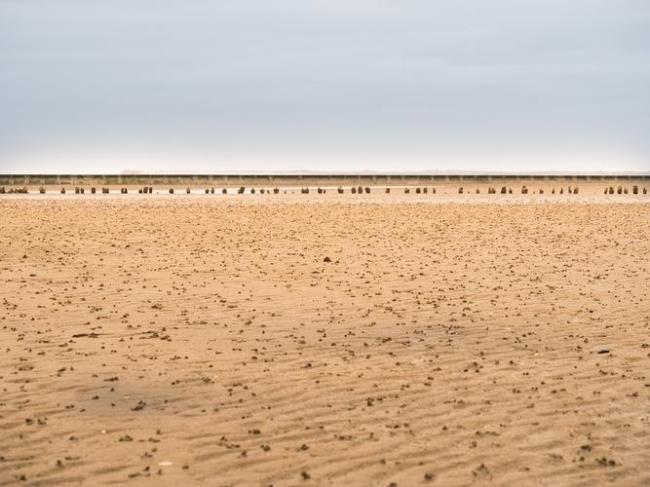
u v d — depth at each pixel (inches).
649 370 515.8
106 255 1108.5
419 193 3786.9
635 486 340.5
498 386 481.4
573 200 3041.3
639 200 3063.5
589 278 910.4
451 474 350.6
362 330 636.7
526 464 362.6
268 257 1098.1
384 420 420.2
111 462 362.3
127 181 5703.7
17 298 772.6
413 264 1027.9
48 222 1652.3
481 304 748.6
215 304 748.0
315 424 414.3
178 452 374.9
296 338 606.9
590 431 404.8
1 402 447.2
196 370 515.8
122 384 484.7
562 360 542.0
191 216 1892.2
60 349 569.9
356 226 1620.3
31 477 345.4
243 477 346.6
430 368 521.3
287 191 4116.6
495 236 1401.3
